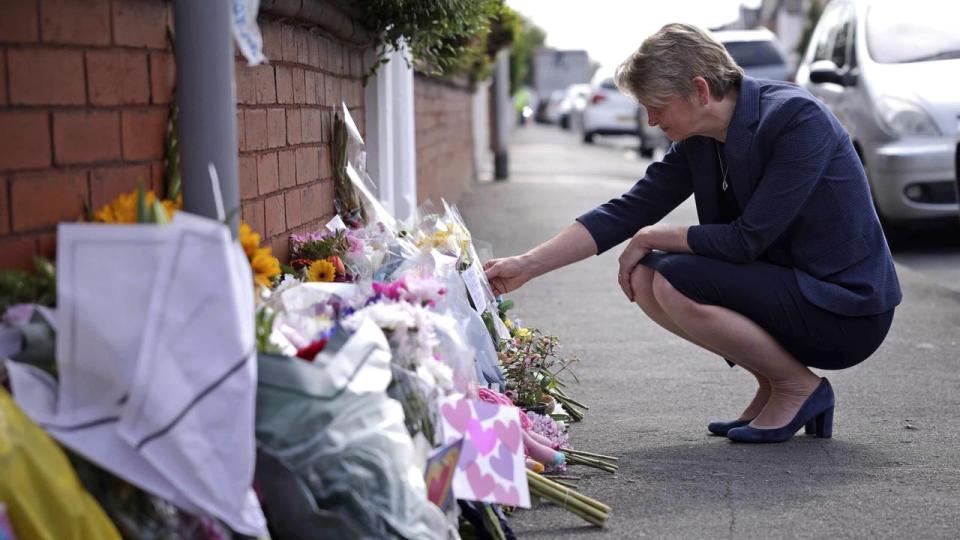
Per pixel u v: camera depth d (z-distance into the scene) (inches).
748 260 166.9
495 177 794.2
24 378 95.1
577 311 298.5
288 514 104.3
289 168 173.6
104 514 93.2
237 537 101.8
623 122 1401.3
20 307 99.1
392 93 289.6
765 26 2178.9
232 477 96.4
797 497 150.1
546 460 154.9
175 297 94.0
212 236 94.2
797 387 174.4
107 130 115.8
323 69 200.5
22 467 89.0
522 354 175.8
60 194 108.1
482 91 978.7
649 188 182.5
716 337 170.2
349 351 110.2
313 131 190.2
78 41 110.5
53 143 106.9
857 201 167.2
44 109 105.5
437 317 134.5
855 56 408.5
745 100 165.2
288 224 172.9
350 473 105.1
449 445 121.8
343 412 106.7
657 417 193.2
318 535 104.2
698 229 169.3
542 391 179.0
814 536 136.3
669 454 170.1
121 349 93.9
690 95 164.9
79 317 93.5
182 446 94.6
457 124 612.4
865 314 167.0
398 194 297.9
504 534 131.4
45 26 105.3
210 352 94.9
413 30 240.1
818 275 167.5
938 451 171.3
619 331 271.6
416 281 135.1
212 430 95.4
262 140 159.0
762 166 165.6
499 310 189.3
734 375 225.3
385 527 105.0
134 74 121.0
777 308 167.3
